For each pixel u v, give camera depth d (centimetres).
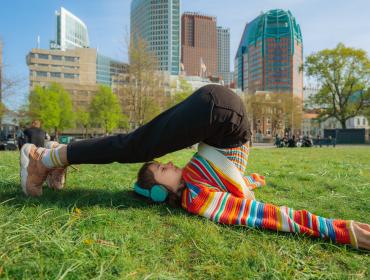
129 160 298
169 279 175
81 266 180
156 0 11962
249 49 15138
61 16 16012
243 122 289
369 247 225
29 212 274
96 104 5572
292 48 13675
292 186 458
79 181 445
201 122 274
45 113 5062
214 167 290
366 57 4534
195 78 10681
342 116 4853
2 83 2848
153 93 2884
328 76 4678
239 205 267
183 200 298
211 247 217
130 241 222
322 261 209
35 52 9525
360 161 953
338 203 365
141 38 2856
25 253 192
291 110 6900
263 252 214
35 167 319
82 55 9956
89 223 251
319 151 1756
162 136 281
